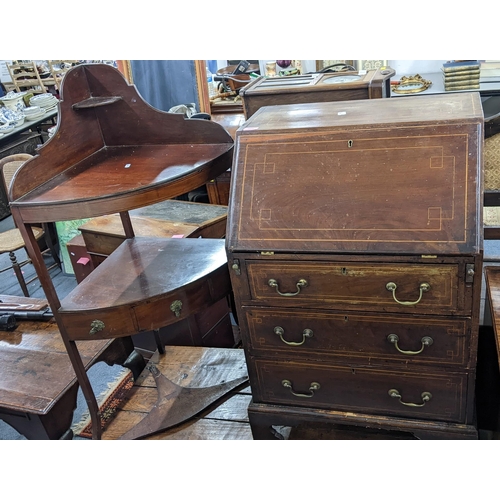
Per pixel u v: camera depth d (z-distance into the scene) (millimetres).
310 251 1532
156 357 2506
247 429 2045
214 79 4145
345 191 1533
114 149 2084
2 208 5320
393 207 1479
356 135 1556
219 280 2033
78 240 3342
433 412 1696
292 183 1589
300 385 1813
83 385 2057
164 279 1991
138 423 2119
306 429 2074
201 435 2039
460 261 1411
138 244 2326
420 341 1578
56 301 1886
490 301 1850
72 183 1800
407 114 1596
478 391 2039
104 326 1897
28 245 1772
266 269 1612
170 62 3893
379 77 2436
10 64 6996
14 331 2543
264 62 4309
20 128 5340
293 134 1618
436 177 1462
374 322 1598
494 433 2023
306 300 1626
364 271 1515
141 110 2014
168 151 2000
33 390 2150
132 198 1678
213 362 2422
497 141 1803
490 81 3529
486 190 1898
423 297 1499
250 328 1748
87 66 1950
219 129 1974
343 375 1736
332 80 2537
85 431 2615
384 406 1751
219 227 3127
